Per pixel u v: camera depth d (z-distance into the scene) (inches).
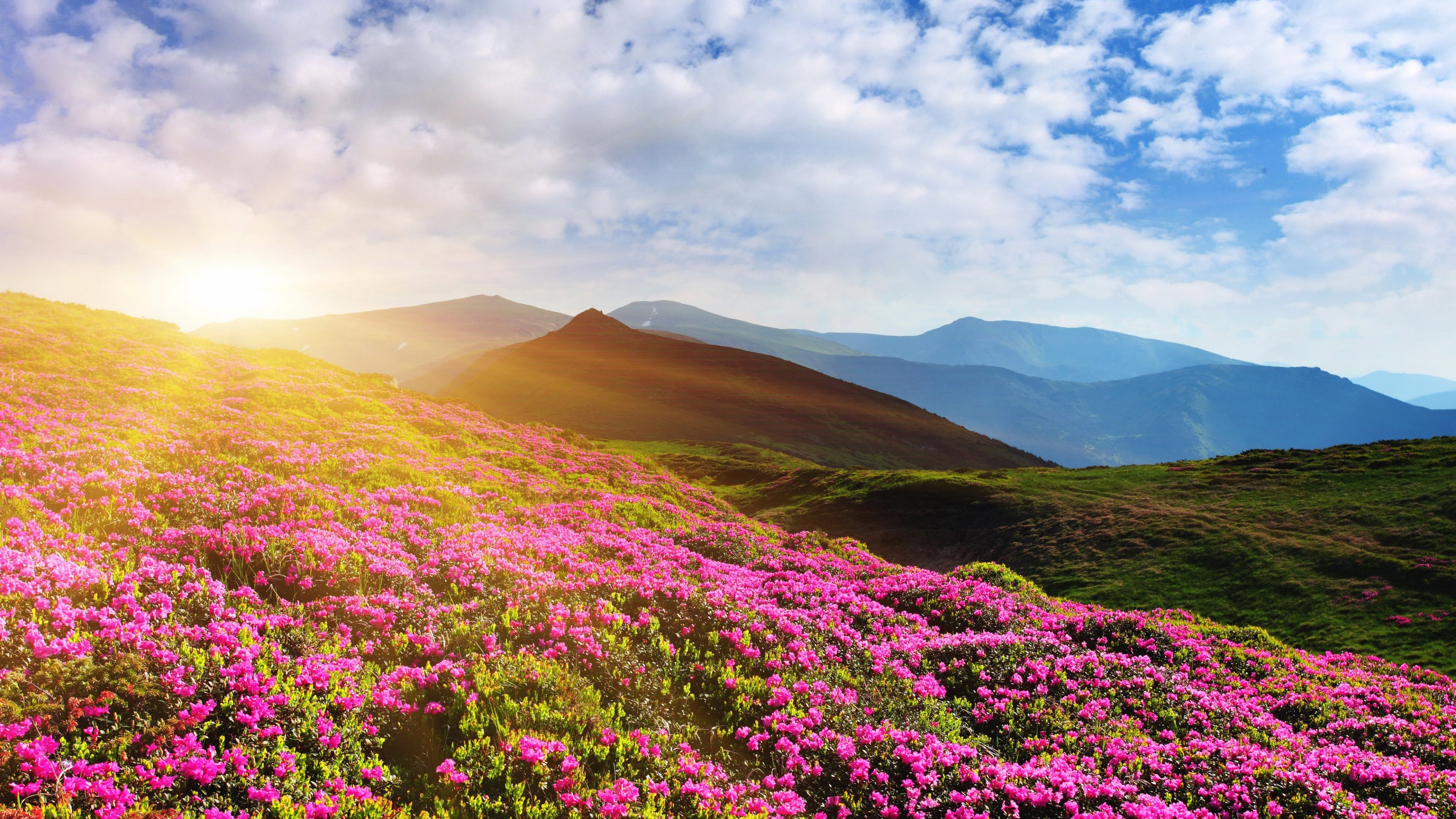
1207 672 733.9
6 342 1238.9
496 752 391.2
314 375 1753.2
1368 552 1863.9
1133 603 1889.8
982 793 432.5
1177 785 473.7
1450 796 479.2
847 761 458.0
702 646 605.6
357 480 946.1
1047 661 711.1
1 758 293.3
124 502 616.1
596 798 360.2
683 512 1386.6
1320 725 639.1
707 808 375.9
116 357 1362.0
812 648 654.5
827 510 3029.0
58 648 372.5
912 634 790.5
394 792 358.9
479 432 1706.4
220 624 442.3
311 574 569.0
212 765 323.9
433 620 549.3
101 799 296.5
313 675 421.4
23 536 493.4
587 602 637.9
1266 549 2004.2
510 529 892.0
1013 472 3297.2
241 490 740.7
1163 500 2608.3
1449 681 987.9
